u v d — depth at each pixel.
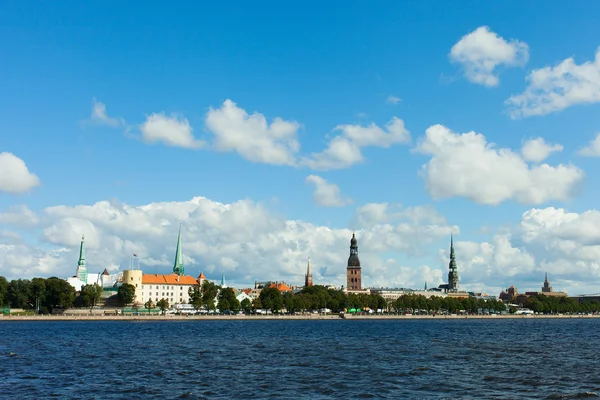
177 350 133.62
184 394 76.56
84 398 74.06
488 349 140.50
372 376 92.38
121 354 124.06
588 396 75.81
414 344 155.38
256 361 112.19
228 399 73.69
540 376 92.81
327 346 147.00
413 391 79.31
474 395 76.62
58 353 125.00
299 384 84.56
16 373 94.50
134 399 73.50
